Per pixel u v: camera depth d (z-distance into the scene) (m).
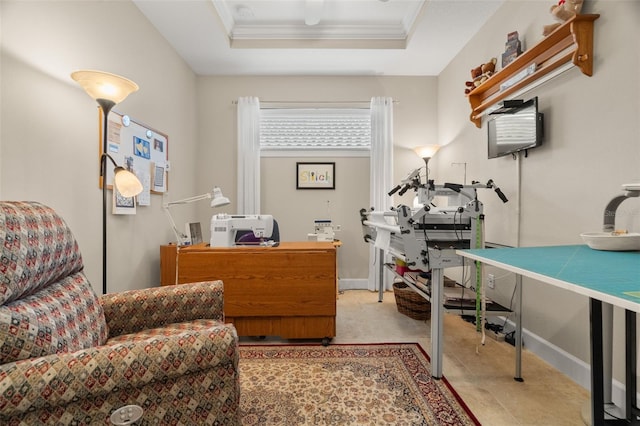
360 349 2.12
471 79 2.95
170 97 3.01
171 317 1.43
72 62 1.76
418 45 3.05
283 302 2.18
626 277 0.88
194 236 2.59
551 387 1.68
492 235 2.55
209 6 2.55
